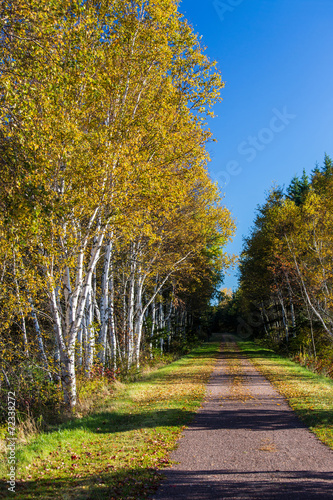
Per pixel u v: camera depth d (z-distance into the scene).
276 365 21.09
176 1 12.33
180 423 8.73
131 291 19.23
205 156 12.61
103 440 7.55
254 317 53.47
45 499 4.73
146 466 5.94
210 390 13.48
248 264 38.09
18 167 6.82
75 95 9.75
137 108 12.09
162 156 11.85
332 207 23.08
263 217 34.66
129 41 11.35
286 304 36.50
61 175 9.71
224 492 4.88
